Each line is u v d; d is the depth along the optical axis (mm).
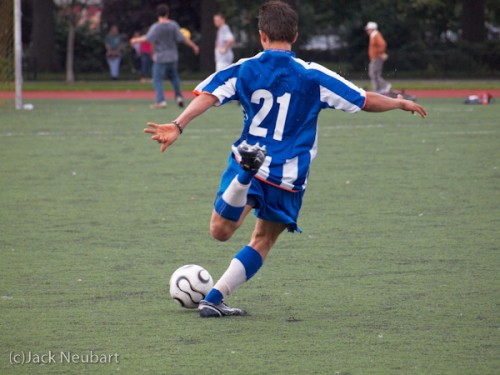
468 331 19219
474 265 25359
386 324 19750
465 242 28391
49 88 115188
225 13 155375
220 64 85375
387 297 22062
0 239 28969
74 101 93938
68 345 18281
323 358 17406
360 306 21266
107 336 18906
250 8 155375
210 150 51781
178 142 55812
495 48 146375
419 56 144875
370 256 26562
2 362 17234
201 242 28578
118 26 163750
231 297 22234
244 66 19938
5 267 25250
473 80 133875
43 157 48625
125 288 23031
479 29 151250
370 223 31500
